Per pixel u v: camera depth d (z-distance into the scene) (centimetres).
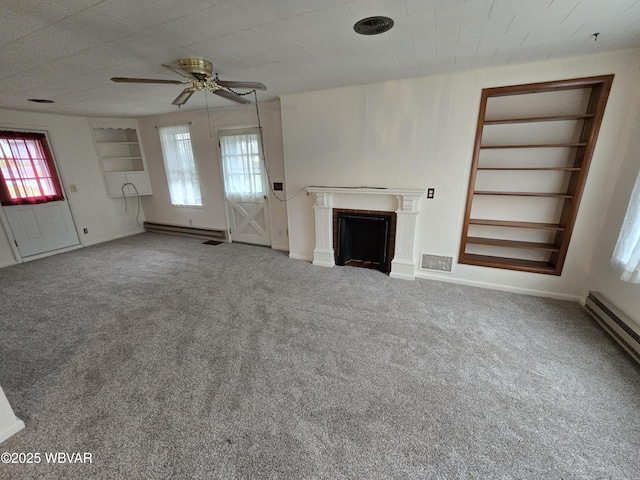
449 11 160
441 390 184
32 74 253
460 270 334
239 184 482
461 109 290
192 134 491
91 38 184
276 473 137
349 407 173
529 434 154
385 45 210
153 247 502
